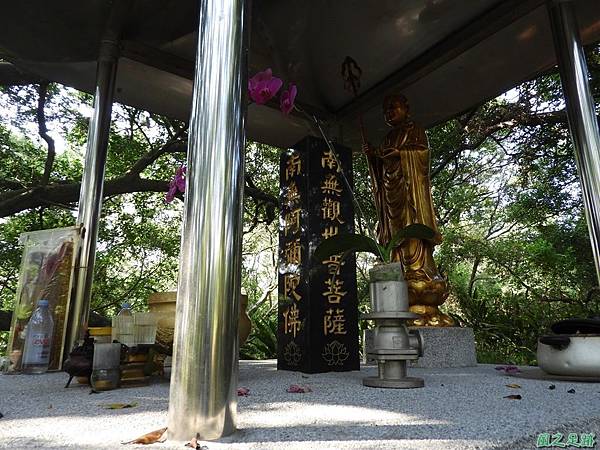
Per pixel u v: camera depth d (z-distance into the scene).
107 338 2.41
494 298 8.34
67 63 4.60
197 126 1.33
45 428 1.24
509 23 4.05
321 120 5.56
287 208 3.56
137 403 1.70
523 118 8.28
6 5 3.78
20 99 8.26
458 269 10.04
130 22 4.12
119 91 5.09
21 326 3.14
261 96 2.84
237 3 1.43
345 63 4.33
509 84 4.98
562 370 2.41
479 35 4.23
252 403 1.67
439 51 4.57
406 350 2.21
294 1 4.19
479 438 1.12
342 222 3.44
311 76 5.13
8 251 8.40
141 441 1.08
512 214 9.76
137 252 10.01
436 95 5.21
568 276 8.55
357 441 1.09
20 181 8.68
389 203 4.24
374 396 1.86
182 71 4.69
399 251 4.04
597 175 3.25
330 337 3.16
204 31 1.42
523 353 6.71
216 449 1.02
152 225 9.91
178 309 1.21
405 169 4.12
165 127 8.65
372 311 2.30
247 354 7.18
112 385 2.14
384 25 4.45
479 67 4.72
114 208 9.68
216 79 1.35
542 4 3.77
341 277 3.30
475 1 4.07
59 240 3.45
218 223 1.23
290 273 3.40
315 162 3.42
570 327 2.52
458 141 8.30
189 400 1.12
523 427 1.24
